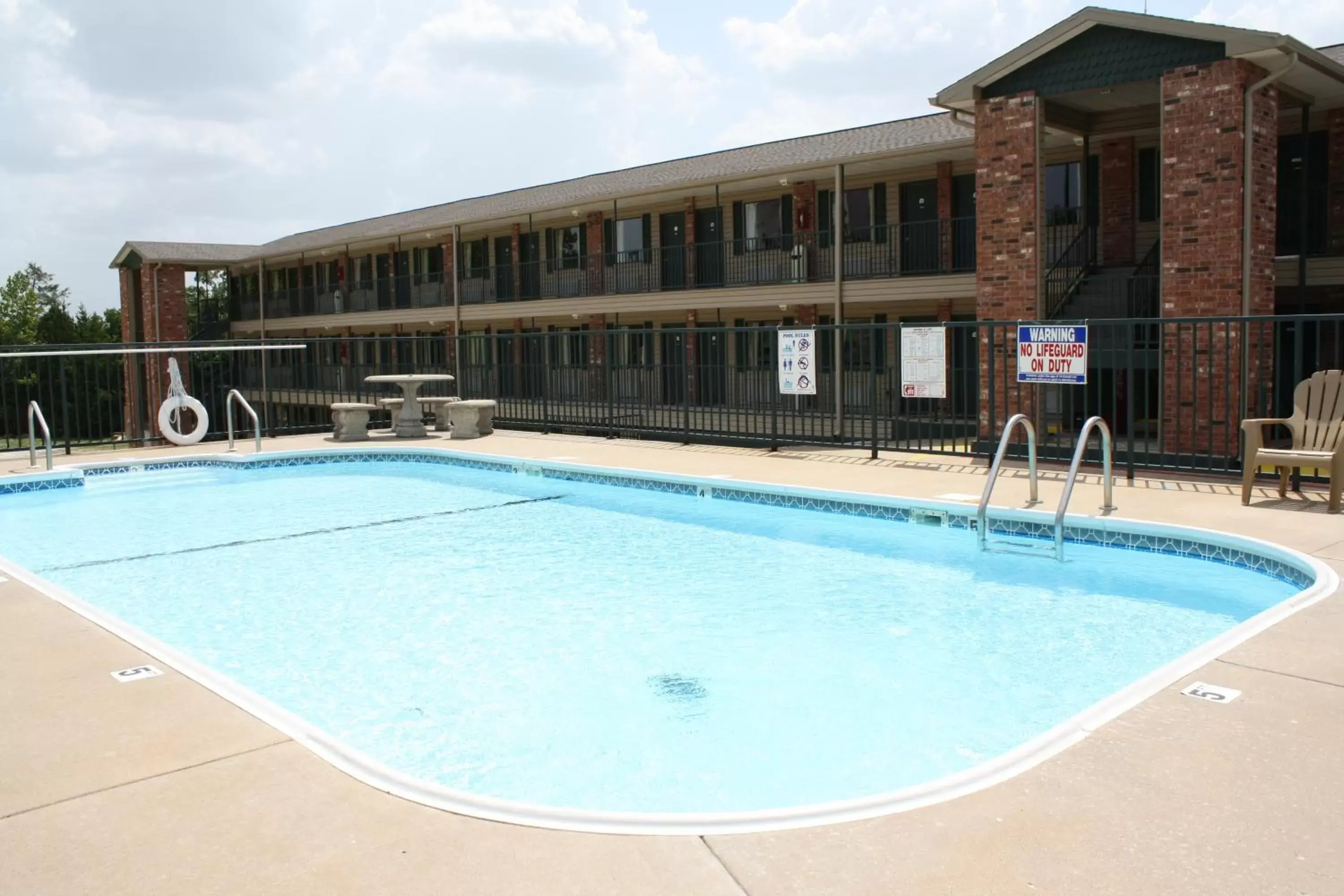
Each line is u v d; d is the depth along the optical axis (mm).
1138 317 15461
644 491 12016
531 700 5203
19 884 2797
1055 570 7684
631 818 3146
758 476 11406
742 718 4891
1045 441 12414
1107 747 3604
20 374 29812
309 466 15094
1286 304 15852
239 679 5645
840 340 17703
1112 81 12531
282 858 2924
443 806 3268
